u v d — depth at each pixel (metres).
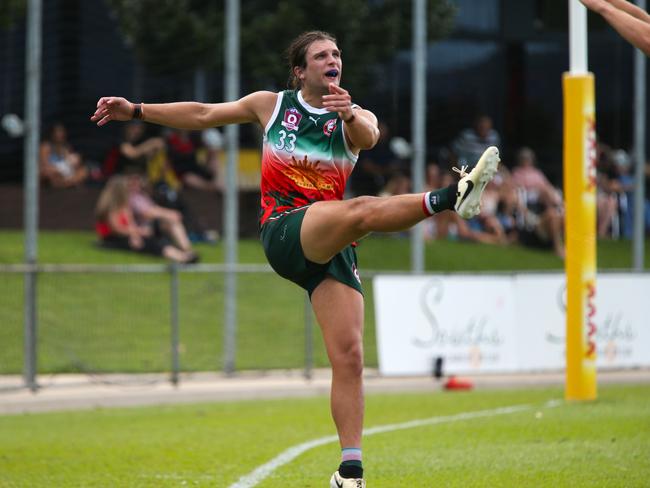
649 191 86.56
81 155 72.75
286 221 18.75
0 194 70.25
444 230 78.06
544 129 86.06
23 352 49.53
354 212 17.78
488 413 35.44
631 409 35.06
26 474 25.12
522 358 49.84
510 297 49.94
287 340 54.75
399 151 66.06
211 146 67.12
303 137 19.31
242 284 60.31
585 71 37.50
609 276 50.38
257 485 22.84
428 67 83.06
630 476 22.88
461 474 23.58
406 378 49.34
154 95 74.12
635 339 50.56
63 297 53.47
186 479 23.95
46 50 72.38
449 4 77.25
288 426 33.81
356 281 19.05
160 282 57.22
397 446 28.12
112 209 65.75
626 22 19.84
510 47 85.06
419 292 48.94
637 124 61.16
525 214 78.06
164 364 49.25
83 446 29.88
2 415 39.00
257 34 71.69
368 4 76.44
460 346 49.09
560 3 51.28
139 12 71.12
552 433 29.80
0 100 72.31
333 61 19.22
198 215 71.94
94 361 48.81
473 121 83.69
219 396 45.03
